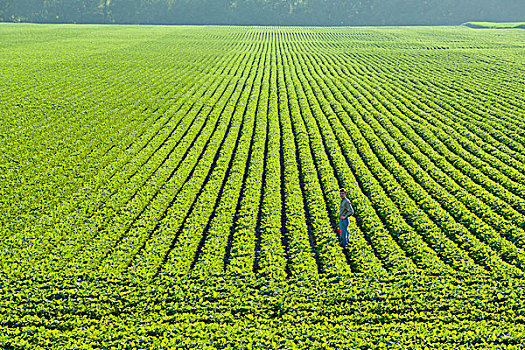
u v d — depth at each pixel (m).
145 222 23.27
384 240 21.27
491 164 31.55
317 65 77.88
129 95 51.97
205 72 68.38
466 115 44.22
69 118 42.34
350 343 14.23
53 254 19.86
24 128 39.03
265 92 55.09
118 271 18.70
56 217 23.70
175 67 72.25
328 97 52.66
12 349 14.11
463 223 23.05
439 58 81.31
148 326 15.19
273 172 30.31
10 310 15.98
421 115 44.81
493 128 39.72
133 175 30.31
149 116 44.19
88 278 18.09
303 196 27.48
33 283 17.64
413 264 19.03
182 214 24.41
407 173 29.89
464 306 16.00
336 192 26.94
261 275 18.52
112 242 21.08
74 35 124.31
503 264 18.73
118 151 34.22
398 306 16.19
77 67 69.50
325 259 19.73
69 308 16.19
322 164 31.70
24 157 32.47
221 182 28.98
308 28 165.38
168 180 29.92
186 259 19.72
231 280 18.06
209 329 15.08
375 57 85.88
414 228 22.70
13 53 82.81
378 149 34.78
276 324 15.37
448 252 19.97
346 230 20.75
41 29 146.62
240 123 42.66
